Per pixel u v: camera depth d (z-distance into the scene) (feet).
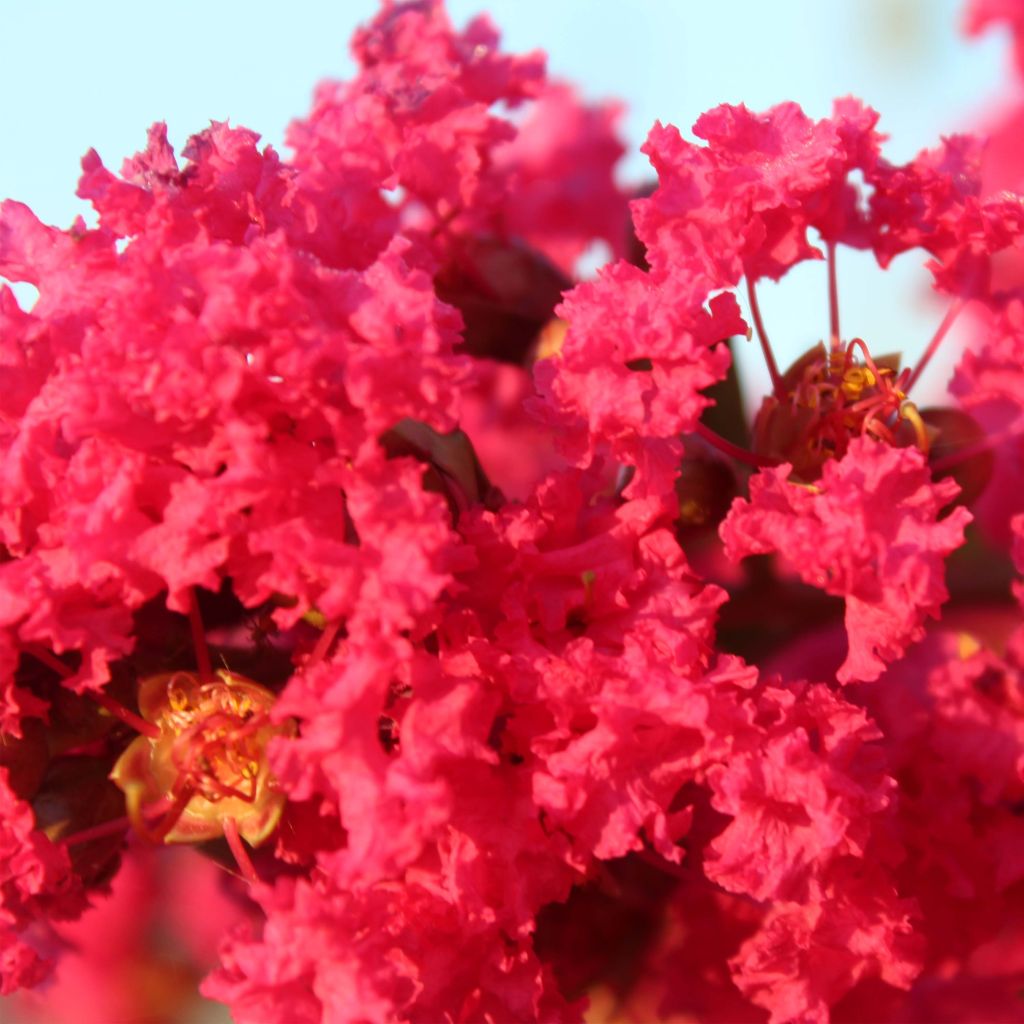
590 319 0.83
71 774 0.84
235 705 0.84
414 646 0.82
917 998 0.92
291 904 0.81
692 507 0.87
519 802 0.82
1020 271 0.93
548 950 0.89
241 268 0.80
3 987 0.84
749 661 0.95
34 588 0.80
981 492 0.90
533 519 0.84
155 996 1.01
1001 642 0.95
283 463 0.80
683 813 0.83
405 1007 0.81
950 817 0.90
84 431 0.80
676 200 0.85
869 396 0.89
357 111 0.91
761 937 0.87
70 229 0.85
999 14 1.06
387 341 0.80
